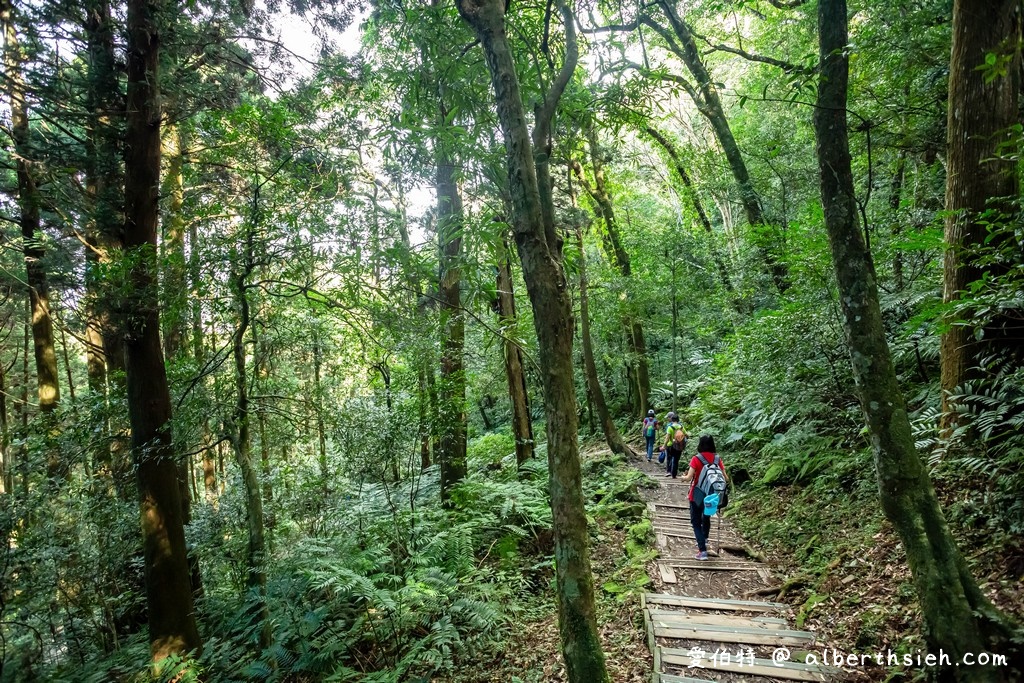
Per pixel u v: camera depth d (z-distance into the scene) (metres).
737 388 12.77
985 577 4.30
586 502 10.34
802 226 9.41
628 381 21.34
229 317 7.18
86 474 8.95
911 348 7.58
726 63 17.66
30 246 9.79
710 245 15.95
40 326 12.39
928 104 7.66
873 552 5.54
